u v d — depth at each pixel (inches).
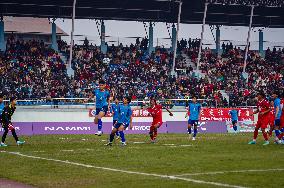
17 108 1855.3
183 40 2829.7
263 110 1087.0
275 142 1117.1
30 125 1560.0
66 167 711.7
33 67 2340.1
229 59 2792.8
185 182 575.5
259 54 2908.5
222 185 553.3
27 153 905.5
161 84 2379.4
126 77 2427.4
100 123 1266.0
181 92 2289.6
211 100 2114.9
